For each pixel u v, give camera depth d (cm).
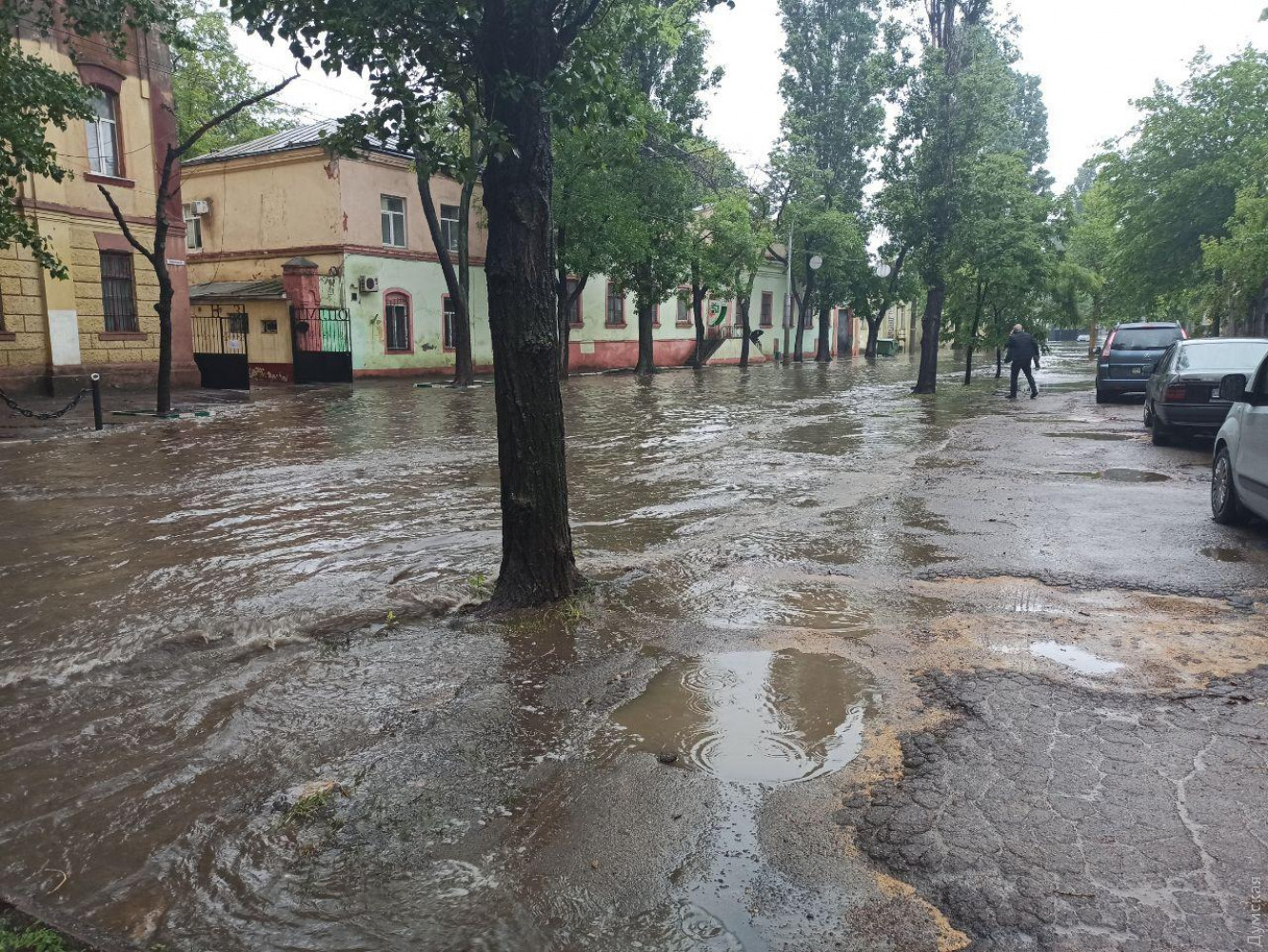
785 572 646
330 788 346
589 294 3859
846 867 288
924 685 438
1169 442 1333
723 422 1698
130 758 377
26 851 310
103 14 1390
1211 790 331
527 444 559
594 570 654
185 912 274
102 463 1194
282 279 2930
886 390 2564
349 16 484
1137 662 464
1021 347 2175
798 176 4075
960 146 2220
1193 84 2970
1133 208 3139
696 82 3094
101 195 2214
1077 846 296
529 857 299
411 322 3078
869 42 4281
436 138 726
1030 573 637
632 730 394
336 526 816
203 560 702
